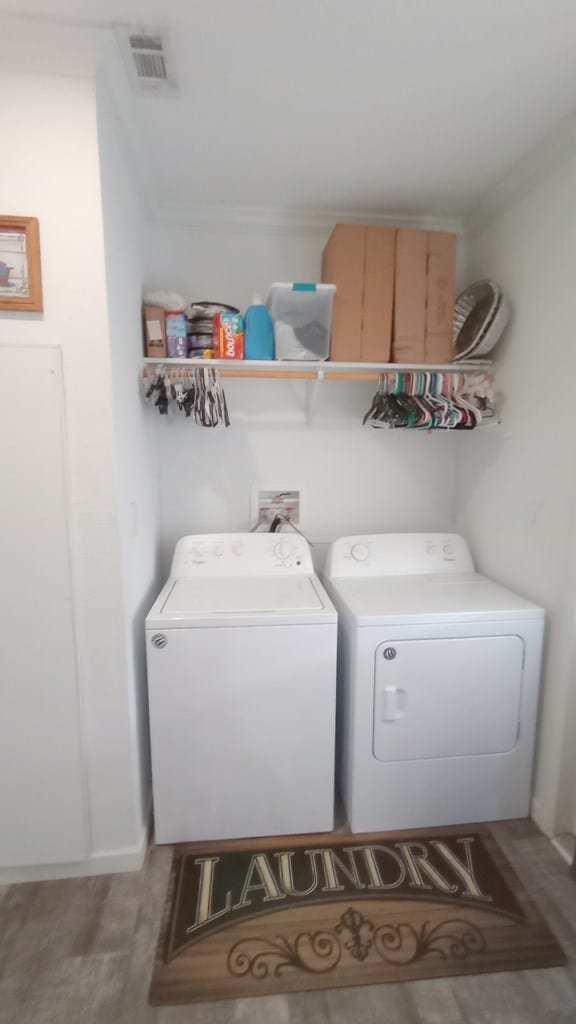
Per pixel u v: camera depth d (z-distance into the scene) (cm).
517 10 105
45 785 139
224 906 134
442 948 123
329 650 148
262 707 149
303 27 109
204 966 119
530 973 118
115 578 133
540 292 161
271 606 152
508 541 181
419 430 213
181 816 152
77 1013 109
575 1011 110
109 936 126
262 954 121
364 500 219
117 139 135
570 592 148
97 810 143
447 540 204
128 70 121
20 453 124
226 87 126
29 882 143
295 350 179
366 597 167
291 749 152
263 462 211
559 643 154
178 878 142
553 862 149
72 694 135
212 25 108
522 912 133
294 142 150
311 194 180
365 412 213
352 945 124
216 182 172
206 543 189
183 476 207
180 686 145
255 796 153
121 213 140
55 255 118
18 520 127
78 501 128
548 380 158
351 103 133
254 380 205
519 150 154
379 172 166
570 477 148
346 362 180
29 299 117
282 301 176
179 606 152
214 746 149
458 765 160
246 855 151
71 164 116
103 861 145
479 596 169
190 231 194
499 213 184
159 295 171
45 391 123
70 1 101
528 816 167
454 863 148
